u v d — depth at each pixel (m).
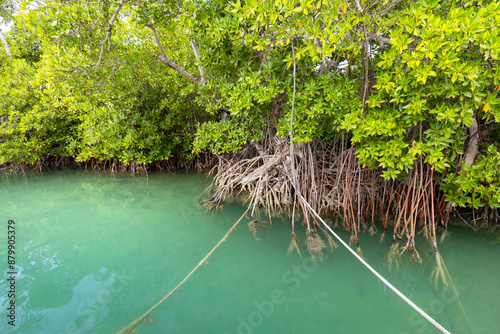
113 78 5.93
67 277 3.12
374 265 3.39
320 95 3.85
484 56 2.58
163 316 2.47
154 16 4.52
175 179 8.70
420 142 3.10
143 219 5.08
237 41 3.94
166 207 5.81
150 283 3.01
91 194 7.04
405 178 4.04
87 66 5.02
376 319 2.44
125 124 7.95
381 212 4.64
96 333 2.26
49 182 8.76
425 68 2.56
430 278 3.07
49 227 4.69
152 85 7.38
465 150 3.80
